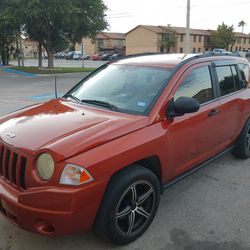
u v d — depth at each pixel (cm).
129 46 7750
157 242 337
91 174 281
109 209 300
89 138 296
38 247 328
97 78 443
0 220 372
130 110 359
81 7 2697
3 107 1081
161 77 385
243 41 8981
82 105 386
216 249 328
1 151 318
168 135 354
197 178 488
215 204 413
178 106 350
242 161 556
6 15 2423
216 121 441
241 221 377
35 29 2694
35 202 278
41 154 286
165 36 7012
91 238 341
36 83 1898
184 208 402
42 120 343
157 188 348
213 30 8356
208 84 436
